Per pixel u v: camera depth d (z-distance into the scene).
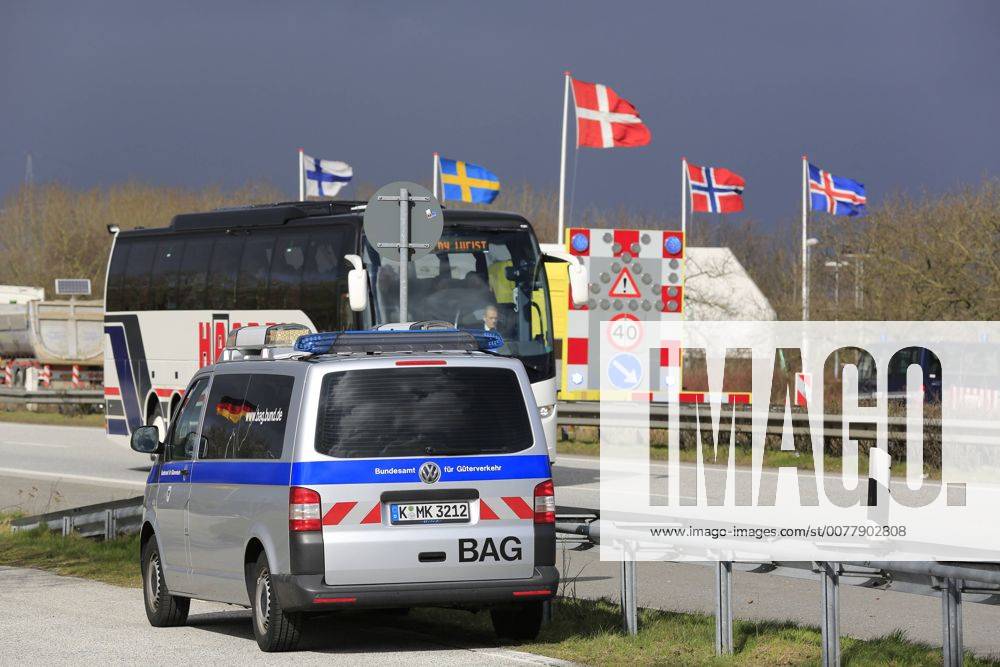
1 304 175.75
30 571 47.53
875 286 115.12
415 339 32.22
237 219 80.44
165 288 85.56
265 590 31.33
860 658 28.78
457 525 30.33
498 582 30.39
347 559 29.72
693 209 152.25
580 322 95.25
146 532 37.75
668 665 28.86
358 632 34.28
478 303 67.81
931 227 114.44
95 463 90.25
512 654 30.55
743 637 31.33
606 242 94.62
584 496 66.56
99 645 32.56
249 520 31.69
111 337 91.00
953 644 25.38
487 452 30.73
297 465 30.12
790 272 158.50
